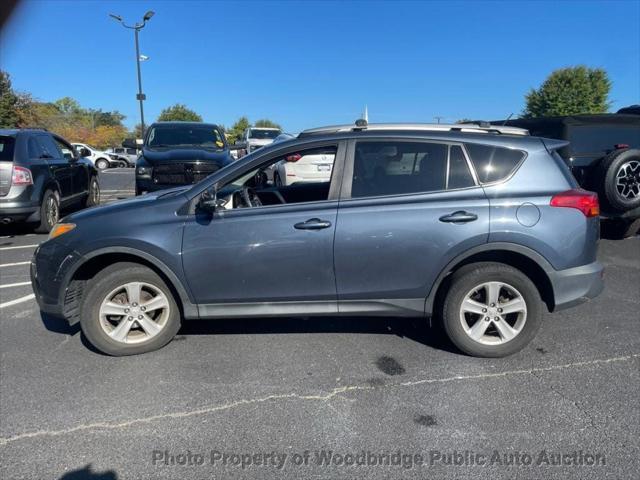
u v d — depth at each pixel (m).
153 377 3.59
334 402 3.25
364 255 3.67
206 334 4.31
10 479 2.57
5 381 3.54
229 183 3.81
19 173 7.58
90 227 3.78
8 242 7.93
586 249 3.72
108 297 3.82
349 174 3.76
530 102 45.62
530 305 3.73
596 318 4.60
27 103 32.88
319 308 3.81
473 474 2.58
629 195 6.36
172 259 3.71
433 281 3.71
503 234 3.61
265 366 3.74
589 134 6.79
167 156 8.82
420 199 3.68
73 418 3.09
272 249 3.69
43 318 4.72
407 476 2.57
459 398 3.29
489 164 3.72
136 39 24.62
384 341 4.16
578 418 3.05
